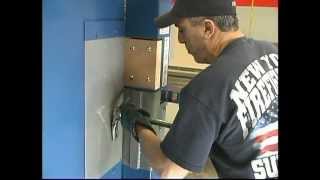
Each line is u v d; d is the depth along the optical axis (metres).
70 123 1.03
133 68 1.32
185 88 1.04
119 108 1.32
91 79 1.12
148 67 1.30
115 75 1.27
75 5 1.00
